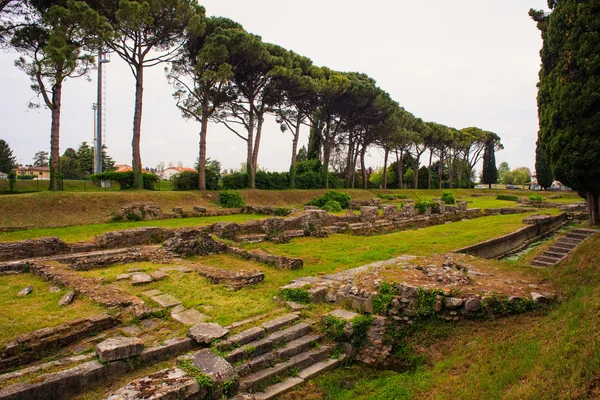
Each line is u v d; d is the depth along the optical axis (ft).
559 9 37.04
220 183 130.41
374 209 73.41
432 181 253.24
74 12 75.51
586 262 29.37
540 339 19.51
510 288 26.02
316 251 47.52
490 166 264.11
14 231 58.80
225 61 105.09
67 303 25.18
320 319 24.71
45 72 76.28
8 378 16.16
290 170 147.64
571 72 35.94
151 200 91.81
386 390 18.94
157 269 35.29
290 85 122.42
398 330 24.08
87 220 70.64
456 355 21.30
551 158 39.83
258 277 32.71
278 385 19.26
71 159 232.94
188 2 93.76
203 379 16.42
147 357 18.78
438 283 25.95
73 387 16.16
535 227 69.56
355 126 168.04
